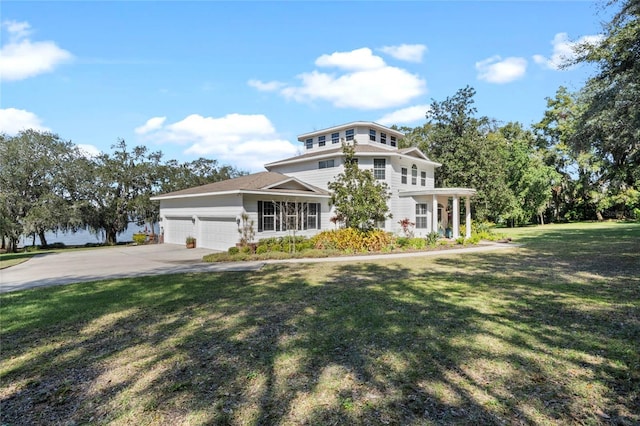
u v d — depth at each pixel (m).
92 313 6.27
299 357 4.20
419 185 23.16
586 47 11.16
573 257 12.84
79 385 3.61
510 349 4.34
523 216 37.06
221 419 2.94
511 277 9.21
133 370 3.93
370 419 2.90
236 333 5.09
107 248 21.08
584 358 4.06
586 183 37.19
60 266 12.87
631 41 10.15
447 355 4.18
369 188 16.45
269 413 3.02
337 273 10.27
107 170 26.94
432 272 10.25
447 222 23.62
